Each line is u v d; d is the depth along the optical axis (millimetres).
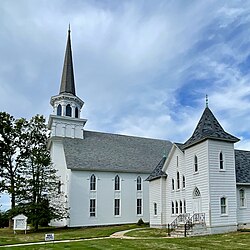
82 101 51188
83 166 43406
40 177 39062
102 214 43531
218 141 28594
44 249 18781
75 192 42312
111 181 45344
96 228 39312
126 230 34594
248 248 17266
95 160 45469
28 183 37906
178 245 19188
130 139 54031
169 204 35062
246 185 29859
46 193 39094
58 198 42844
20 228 33375
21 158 40062
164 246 18812
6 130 40281
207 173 27609
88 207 42750
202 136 28594
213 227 26594
